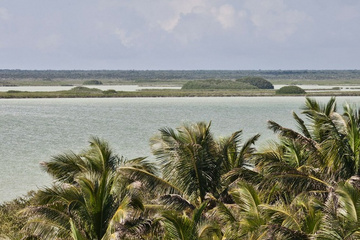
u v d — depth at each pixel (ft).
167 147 161.17
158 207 136.98
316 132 166.20
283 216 117.19
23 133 496.64
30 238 124.47
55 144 426.10
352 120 147.74
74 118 654.53
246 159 186.70
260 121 623.77
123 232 106.52
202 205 113.50
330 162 146.00
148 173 144.46
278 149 179.01
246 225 123.85
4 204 208.23
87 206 122.93
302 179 135.74
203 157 156.87
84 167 143.64
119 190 127.85
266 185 142.61
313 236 104.53
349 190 108.88
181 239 105.09
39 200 125.29
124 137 472.44
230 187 151.12
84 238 112.47
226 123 601.21
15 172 298.76
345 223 106.22
